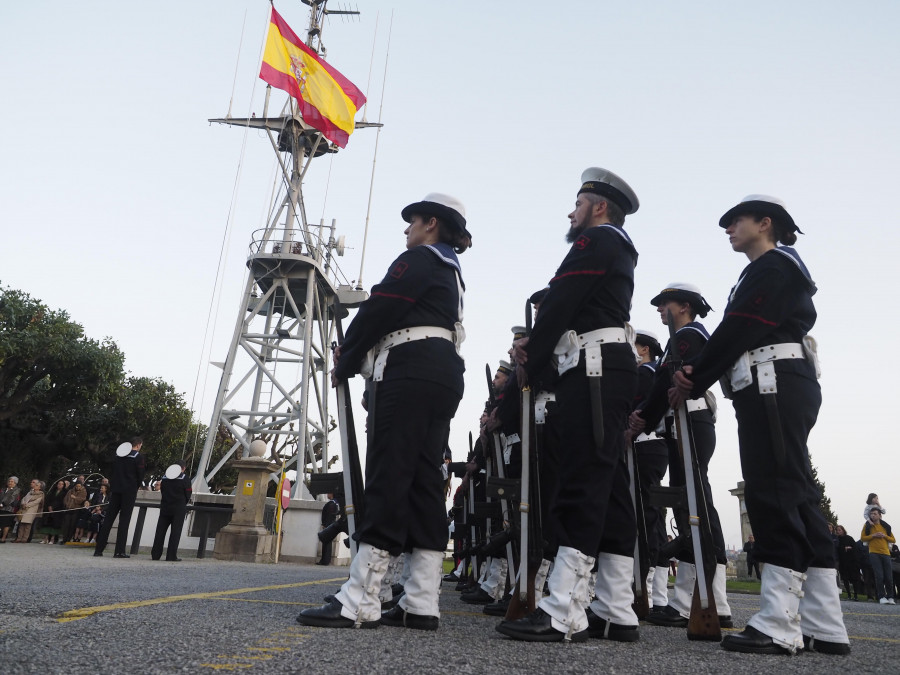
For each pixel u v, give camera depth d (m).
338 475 3.92
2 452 34.22
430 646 2.79
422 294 3.71
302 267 23.27
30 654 2.22
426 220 4.09
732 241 4.00
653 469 5.91
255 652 2.39
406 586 3.63
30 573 6.54
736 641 3.24
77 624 2.92
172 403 39.72
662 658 2.81
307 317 22.70
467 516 7.61
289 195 24.08
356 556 3.43
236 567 10.91
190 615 3.36
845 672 2.65
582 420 3.45
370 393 3.71
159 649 2.38
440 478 3.70
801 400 3.51
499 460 5.03
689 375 3.76
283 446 23.89
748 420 3.56
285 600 4.68
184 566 10.11
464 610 5.41
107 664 2.12
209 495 17.09
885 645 3.93
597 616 3.54
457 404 3.80
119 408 35.91
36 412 34.41
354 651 2.53
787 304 3.57
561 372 3.59
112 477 13.03
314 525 16.36
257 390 23.84
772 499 3.39
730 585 18.42
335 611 3.26
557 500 3.46
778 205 3.88
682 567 4.86
